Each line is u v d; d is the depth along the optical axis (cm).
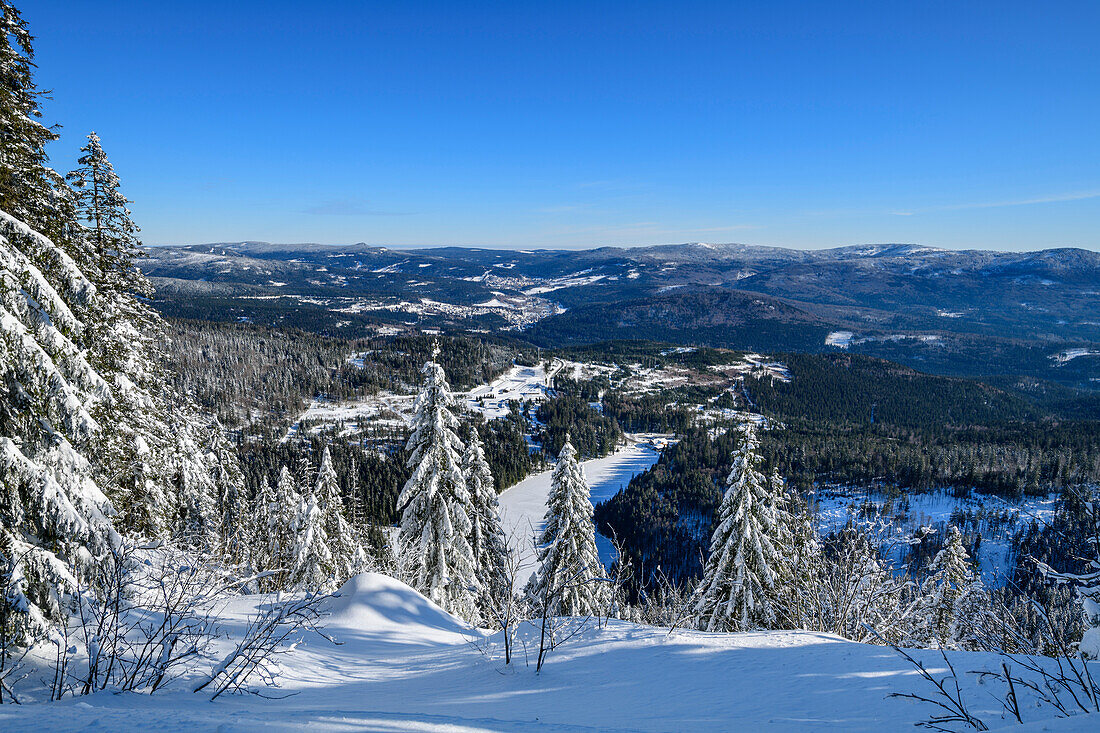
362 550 3241
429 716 486
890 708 568
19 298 762
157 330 2281
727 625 1850
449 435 2189
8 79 1055
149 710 486
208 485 3028
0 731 381
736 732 526
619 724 573
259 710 566
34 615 710
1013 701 491
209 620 1070
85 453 1035
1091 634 636
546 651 1018
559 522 2262
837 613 1345
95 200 1733
